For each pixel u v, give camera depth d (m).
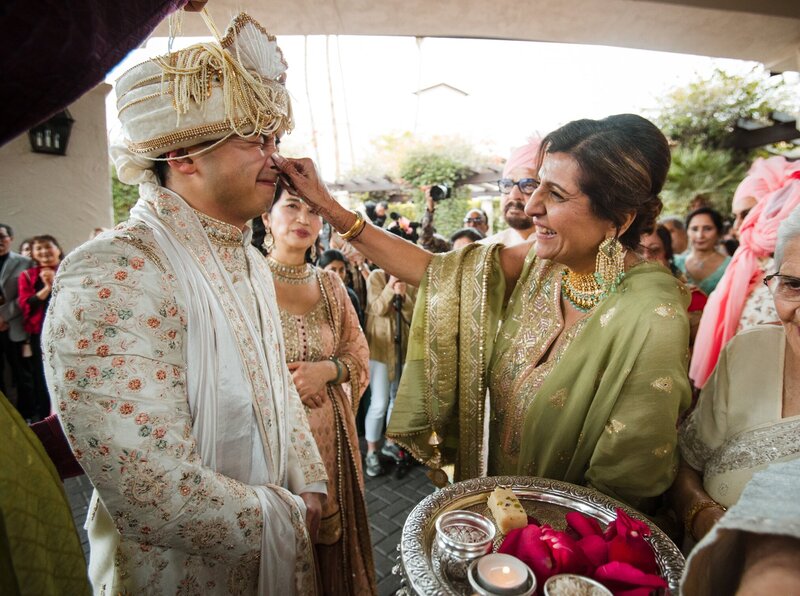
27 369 3.78
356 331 1.87
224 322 0.92
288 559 0.93
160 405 0.79
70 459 0.98
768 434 0.94
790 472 0.46
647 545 0.76
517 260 1.35
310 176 1.30
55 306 0.76
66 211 4.30
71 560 0.61
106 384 0.74
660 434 0.98
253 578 0.98
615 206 0.98
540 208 1.05
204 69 0.85
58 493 0.61
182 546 0.82
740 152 8.16
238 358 0.93
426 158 9.30
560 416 1.09
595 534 0.80
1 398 0.59
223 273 0.97
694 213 3.70
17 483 0.54
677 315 0.99
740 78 7.63
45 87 0.55
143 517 0.77
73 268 0.77
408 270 1.38
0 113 0.54
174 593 0.90
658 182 1.00
